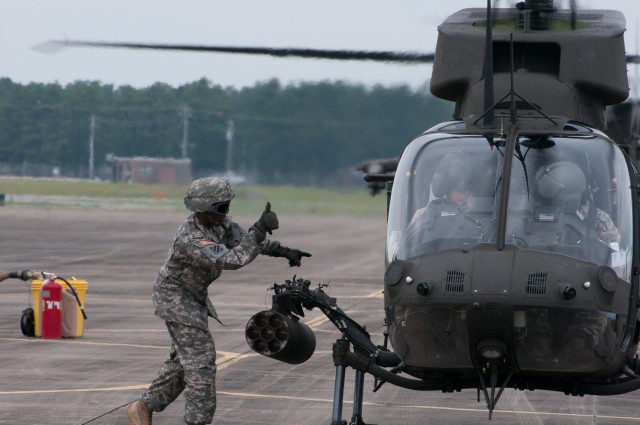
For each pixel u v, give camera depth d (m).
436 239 14.43
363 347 15.57
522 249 14.05
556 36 16.89
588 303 13.62
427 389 15.16
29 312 29.77
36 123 120.31
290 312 15.70
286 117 78.19
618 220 14.56
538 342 13.69
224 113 86.12
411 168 15.22
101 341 28.86
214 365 15.31
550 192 14.53
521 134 15.09
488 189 14.68
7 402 20.17
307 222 80.00
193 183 15.11
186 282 15.16
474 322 13.58
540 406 20.77
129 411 15.95
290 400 20.81
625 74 17.22
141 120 112.06
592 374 14.09
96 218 104.25
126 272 53.56
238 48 19.64
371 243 72.75
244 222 80.06
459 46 17.23
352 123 73.31
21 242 74.38
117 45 19.53
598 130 16.14
